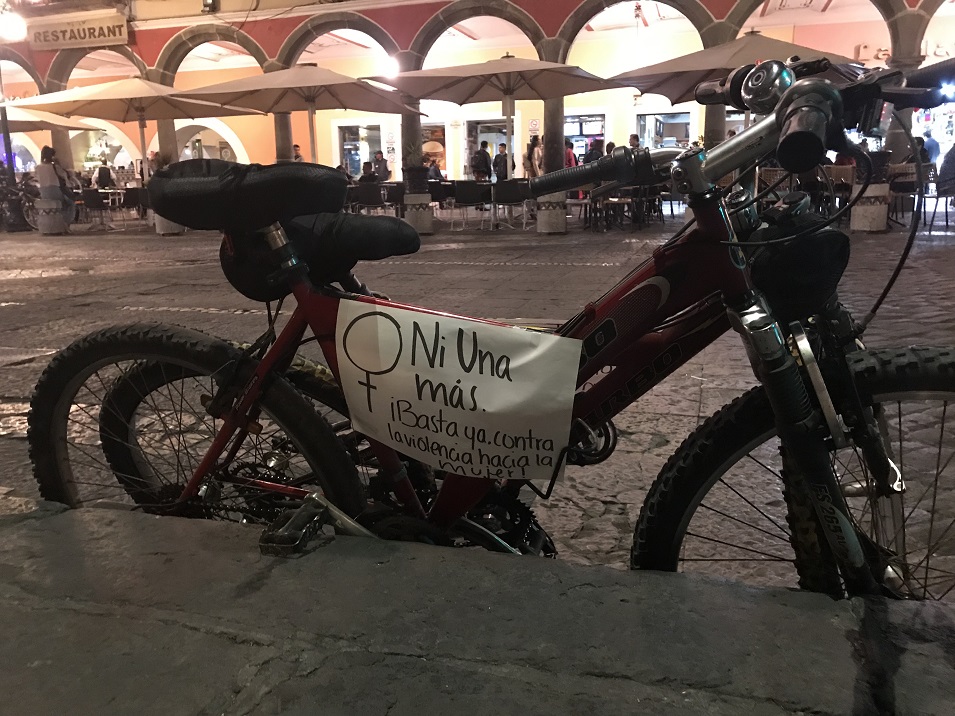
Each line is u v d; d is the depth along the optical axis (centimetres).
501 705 137
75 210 1966
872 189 1155
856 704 133
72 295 805
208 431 238
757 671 142
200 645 156
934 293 670
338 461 197
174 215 175
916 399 154
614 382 171
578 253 1092
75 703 142
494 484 192
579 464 179
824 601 161
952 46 1870
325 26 1584
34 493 297
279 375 199
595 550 254
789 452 158
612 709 135
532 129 2314
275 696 142
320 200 168
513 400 174
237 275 188
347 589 172
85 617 167
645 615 159
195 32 1688
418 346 180
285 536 187
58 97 1555
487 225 1695
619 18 2072
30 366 494
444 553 186
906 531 199
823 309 156
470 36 2236
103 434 235
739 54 1042
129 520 211
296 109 1600
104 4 1738
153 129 2672
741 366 451
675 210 1909
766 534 220
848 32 1962
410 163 1556
